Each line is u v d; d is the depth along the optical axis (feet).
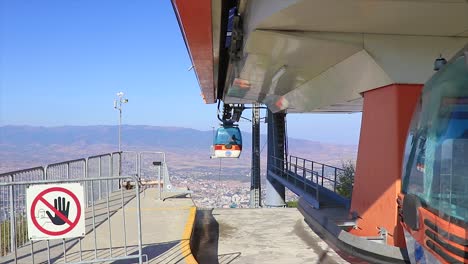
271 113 87.71
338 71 31.50
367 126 30.58
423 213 14.85
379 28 24.77
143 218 32.60
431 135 15.49
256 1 24.64
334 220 33.99
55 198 17.53
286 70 35.19
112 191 47.34
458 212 12.37
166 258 21.58
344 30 25.34
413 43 26.32
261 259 28.91
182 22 25.18
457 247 12.03
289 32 25.45
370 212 29.30
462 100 13.80
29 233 17.40
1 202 21.17
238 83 47.55
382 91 28.27
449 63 15.19
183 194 45.65
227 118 102.53
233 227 39.37
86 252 22.39
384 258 24.77
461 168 12.88
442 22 23.34
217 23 27.91
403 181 18.61
